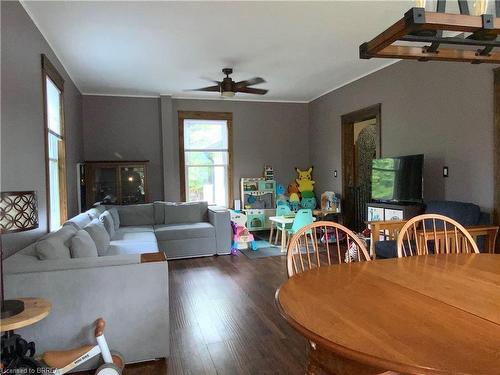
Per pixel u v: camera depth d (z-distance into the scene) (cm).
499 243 331
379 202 458
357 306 118
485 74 350
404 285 138
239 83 471
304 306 118
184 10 313
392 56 157
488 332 97
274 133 716
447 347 89
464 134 375
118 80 536
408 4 307
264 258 495
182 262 480
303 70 507
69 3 294
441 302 120
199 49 411
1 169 231
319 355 136
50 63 368
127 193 600
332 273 156
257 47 408
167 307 223
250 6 308
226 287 369
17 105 265
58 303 206
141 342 220
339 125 613
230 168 690
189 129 675
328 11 320
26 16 297
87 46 392
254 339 252
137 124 642
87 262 218
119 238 440
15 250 255
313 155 712
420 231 275
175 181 660
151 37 371
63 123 426
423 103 429
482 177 354
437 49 158
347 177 604
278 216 588
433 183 417
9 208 158
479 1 144
